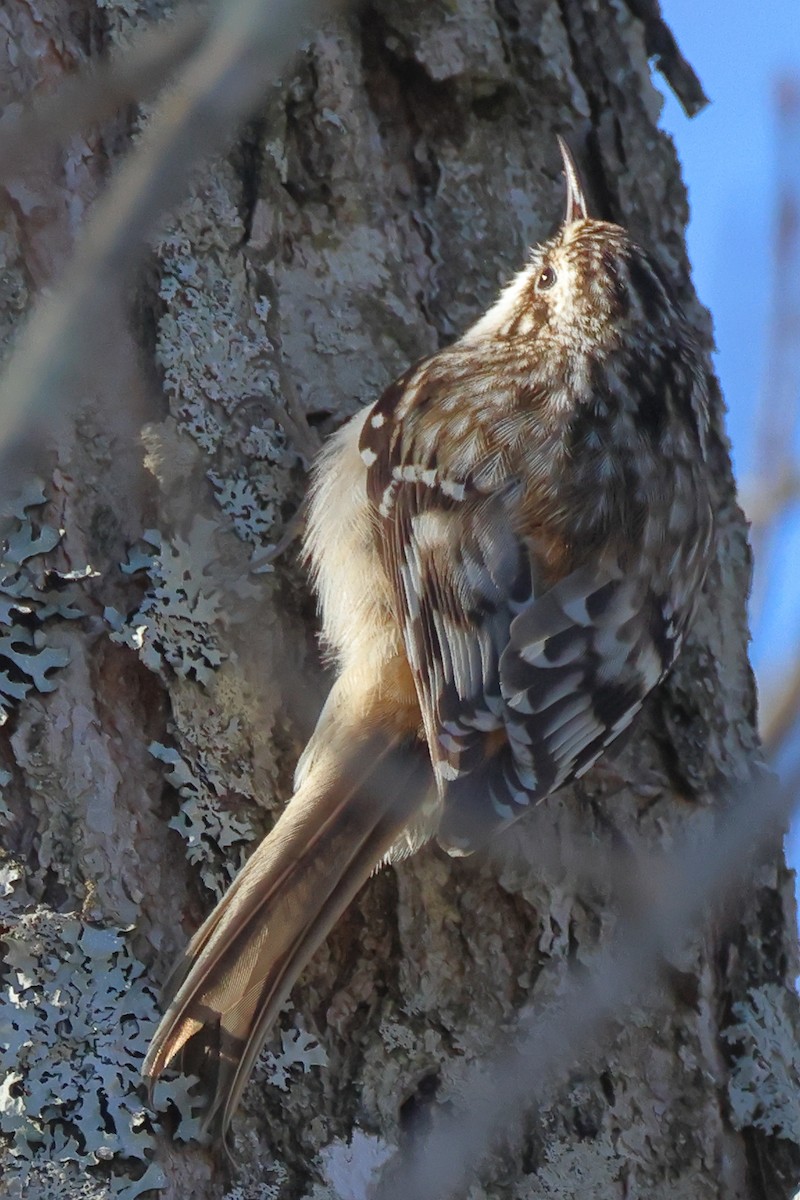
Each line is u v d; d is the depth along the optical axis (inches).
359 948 226.4
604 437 257.4
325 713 235.0
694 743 262.1
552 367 262.2
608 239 269.9
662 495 260.8
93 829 206.5
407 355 259.8
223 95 134.8
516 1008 229.1
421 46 266.1
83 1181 192.5
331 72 257.9
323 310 253.1
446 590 244.7
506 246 269.7
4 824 203.2
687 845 253.9
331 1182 208.8
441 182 267.4
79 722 209.9
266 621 229.5
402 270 261.9
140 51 229.1
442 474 251.9
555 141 277.7
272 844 215.0
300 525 237.5
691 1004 245.1
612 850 249.4
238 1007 205.9
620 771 255.3
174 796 214.7
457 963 229.1
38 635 211.3
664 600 257.9
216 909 209.0
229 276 241.0
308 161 255.8
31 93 225.6
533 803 226.7
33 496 214.5
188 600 222.4
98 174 225.1
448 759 225.9
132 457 224.1
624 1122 233.6
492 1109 183.2
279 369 242.8
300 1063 215.0
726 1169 240.4
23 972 198.4
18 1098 193.5
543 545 247.3
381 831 221.3
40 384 131.6
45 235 221.1
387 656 241.0
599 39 284.8
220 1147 203.3
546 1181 225.5
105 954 201.8
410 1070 221.0
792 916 259.0
